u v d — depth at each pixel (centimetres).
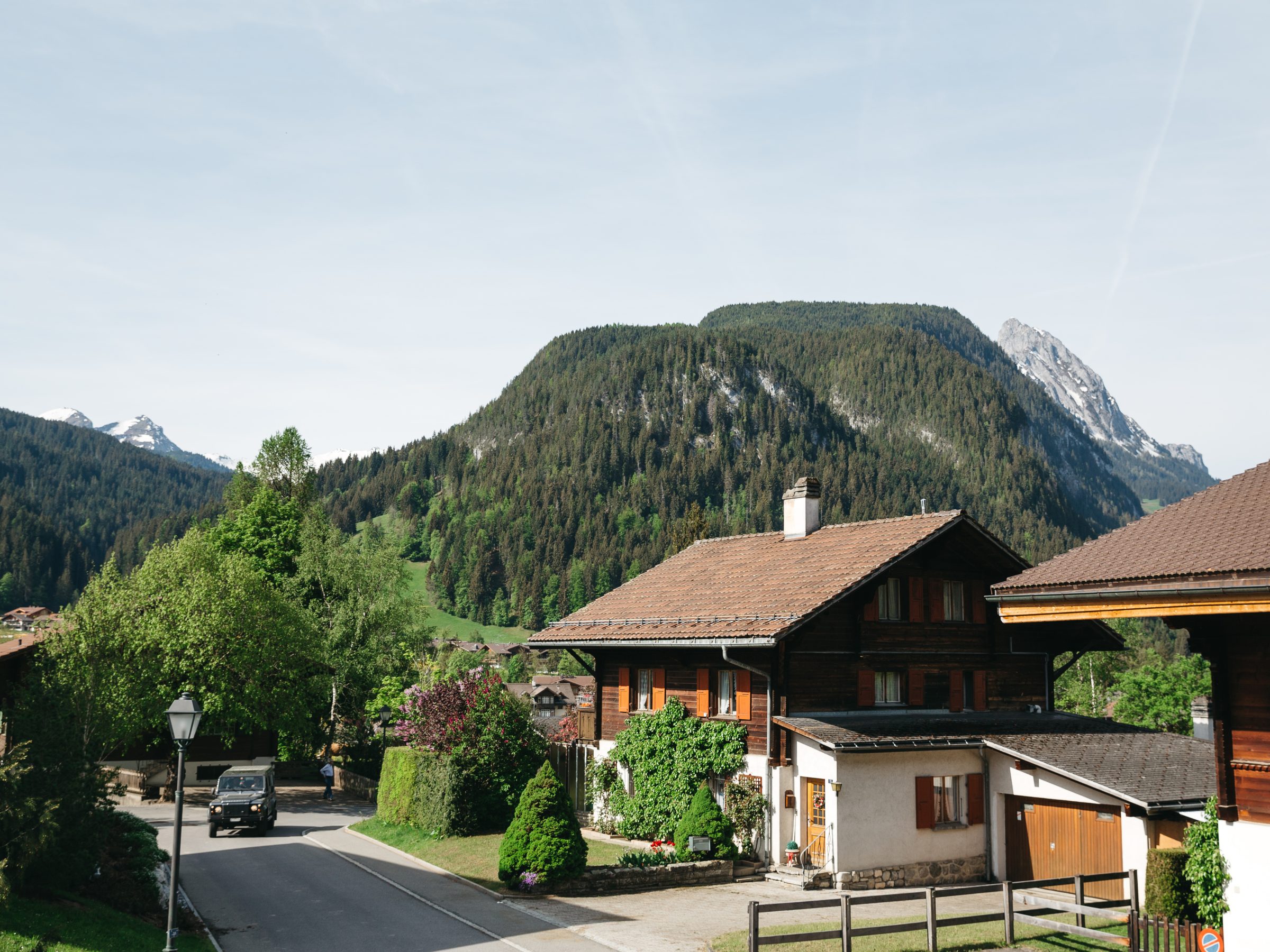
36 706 2000
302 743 5112
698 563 3747
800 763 2761
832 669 2920
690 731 3061
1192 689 5369
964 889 1861
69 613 3516
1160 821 2416
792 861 2717
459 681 3494
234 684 4403
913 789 2741
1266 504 1514
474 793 3212
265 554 5697
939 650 3128
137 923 1908
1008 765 2780
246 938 2044
